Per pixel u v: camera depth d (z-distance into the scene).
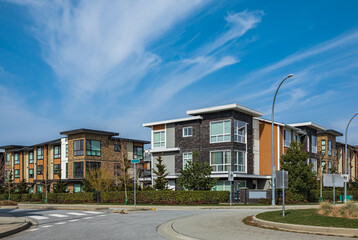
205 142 37.81
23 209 29.14
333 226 12.12
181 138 39.91
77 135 50.91
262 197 31.23
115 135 53.56
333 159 55.50
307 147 48.16
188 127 39.47
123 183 39.06
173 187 40.03
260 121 41.03
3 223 15.70
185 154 39.38
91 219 18.42
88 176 45.53
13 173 64.88
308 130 48.53
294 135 45.75
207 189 30.48
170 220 17.36
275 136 40.16
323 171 47.22
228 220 15.97
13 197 48.09
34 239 11.87
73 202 37.75
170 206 27.62
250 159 38.41
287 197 32.31
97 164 50.91
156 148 41.06
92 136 50.97
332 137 56.16
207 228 13.80
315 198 35.53
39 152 59.22
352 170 66.44
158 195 31.17
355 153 67.56
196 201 29.28
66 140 53.78
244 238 11.40
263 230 12.82
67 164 53.12
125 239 11.56
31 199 44.72
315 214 15.09
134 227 14.66
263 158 40.06
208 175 31.34
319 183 41.81
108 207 27.41
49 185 52.09
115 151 53.84
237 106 35.91
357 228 11.66
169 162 40.56
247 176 35.75
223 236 11.95
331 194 38.50
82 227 14.91
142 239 11.55
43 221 18.09
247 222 14.93
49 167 56.50
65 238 11.91
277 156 39.56
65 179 50.91
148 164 52.22
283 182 15.24
